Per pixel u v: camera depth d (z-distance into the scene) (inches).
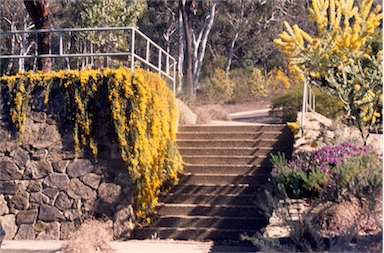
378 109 467.8
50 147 426.6
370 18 433.1
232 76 1314.0
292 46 440.1
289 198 363.6
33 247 382.3
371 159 356.2
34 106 432.1
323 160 387.2
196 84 1100.5
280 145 471.8
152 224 415.2
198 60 1128.8
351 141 442.9
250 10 1347.2
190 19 1012.5
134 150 409.1
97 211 415.2
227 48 1456.7
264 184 436.5
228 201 422.9
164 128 443.5
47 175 424.8
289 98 697.6
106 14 890.1
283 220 309.3
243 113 898.1
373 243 289.3
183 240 401.1
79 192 418.9
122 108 412.8
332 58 436.8
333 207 326.6
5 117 434.3
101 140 418.9
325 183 351.9
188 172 458.0
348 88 436.1
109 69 421.4
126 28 431.2
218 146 481.7
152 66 469.7
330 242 281.0
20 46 1244.5
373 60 437.4
